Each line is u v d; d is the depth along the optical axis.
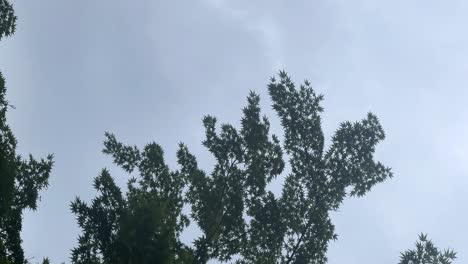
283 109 25.94
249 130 25.75
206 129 25.95
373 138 25.66
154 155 24.97
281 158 25.44
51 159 25.00
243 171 25.28
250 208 24.64
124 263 16.25
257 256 23.81
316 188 24.89
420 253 17.67
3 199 21.97
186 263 20.48
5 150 23.27
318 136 25.59
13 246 21.70
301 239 24.02
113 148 25.00
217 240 23.97
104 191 21.16
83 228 20.58
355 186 25.08
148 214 16.89
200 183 24.94
